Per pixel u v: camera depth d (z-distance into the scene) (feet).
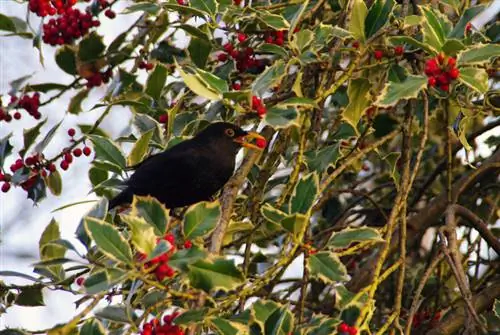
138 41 36.37
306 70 33.32
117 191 37.50
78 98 36.17
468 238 39.86
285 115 25.72
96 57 35.40
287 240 25.58
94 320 23.15
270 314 22.88
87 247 24.67
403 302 39.01
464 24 28.22
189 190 37.11
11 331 24.73
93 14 35.86
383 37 30.45
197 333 24.39
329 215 42.78
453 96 30.22
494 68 30.17
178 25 32.73
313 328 23.18
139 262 22.00
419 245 42.88
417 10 33.09
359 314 23.65
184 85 36.14
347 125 33.71
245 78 34.30
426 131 29.32
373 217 40.88
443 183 43.24
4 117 35.86
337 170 28.22
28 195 34.45
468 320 26.73
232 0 32.12
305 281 27.25
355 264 40.22
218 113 36.11
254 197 32.91
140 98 34.63
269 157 33.06
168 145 32.42
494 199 42.32
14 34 37.24
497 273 40.19
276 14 31.35
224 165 36.88
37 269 28.58
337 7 36.29
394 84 26.08
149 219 23.56
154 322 22.91
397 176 32.63
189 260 21.95
